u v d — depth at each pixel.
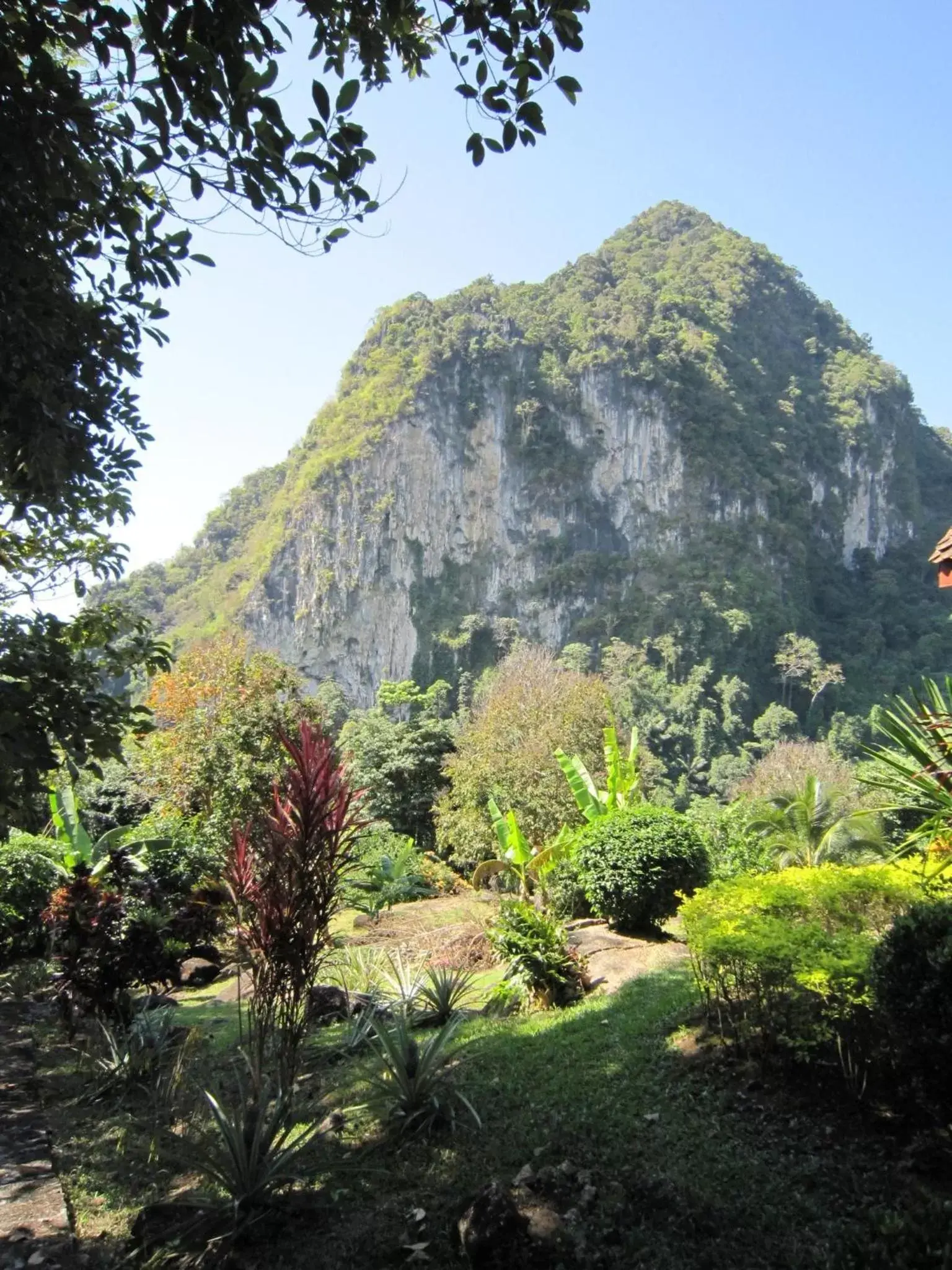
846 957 4.02
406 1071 4.46
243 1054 4.25
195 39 2.99
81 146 3.62
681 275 145.38
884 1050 3.91
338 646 115.06
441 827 23.28
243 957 4.59
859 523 129.25
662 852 9.32
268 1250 3.22
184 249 4.04
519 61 3.43
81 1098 5.28
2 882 10.59
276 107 3.18
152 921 6.87
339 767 4.45
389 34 3.53
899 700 5.95
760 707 96.75
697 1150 3.79
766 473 121.31
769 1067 4.41
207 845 14.23
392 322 137.50
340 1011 6.97
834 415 136.25
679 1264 2.90
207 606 125.50
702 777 76.62
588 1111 4.32
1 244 3.60
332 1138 4.24
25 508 4.61
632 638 101.75
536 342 129.12
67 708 4.10
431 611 117.81
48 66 3.17
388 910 15.05
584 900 11.23
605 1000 6.74
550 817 20.31
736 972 4.60
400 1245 3.17
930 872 5.14
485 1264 2.95
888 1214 2.71
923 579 128.62
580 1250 2.96
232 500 146.88
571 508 120.00
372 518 118.56
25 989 9.08
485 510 122.31
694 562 110.56
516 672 36.22
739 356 133.62
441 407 124.44
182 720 17.44
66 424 4.41
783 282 156.50
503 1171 3.75
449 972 8.08
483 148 3.61
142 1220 3.36
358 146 3.46
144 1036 5.84
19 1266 3.13
